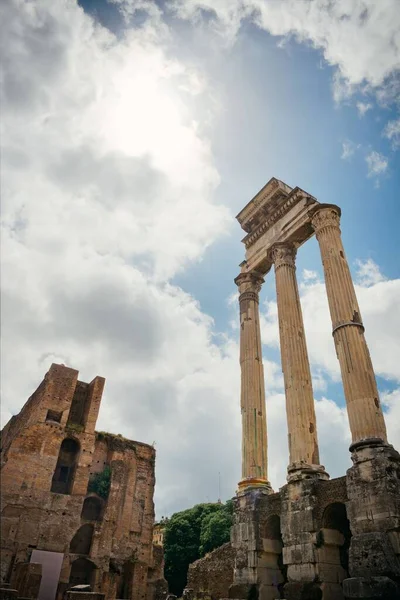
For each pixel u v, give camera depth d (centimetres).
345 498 1805
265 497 2269
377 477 1667
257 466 2462
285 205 3008
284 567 2139
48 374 4462
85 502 4228
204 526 6588
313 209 2673
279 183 3112
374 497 1642
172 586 6353
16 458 3797
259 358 2892
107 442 4606
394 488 1625
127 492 4356
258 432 2577
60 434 4153
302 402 2284
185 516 7088
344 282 2288
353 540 1633
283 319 2612
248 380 2777
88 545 3953
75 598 2512
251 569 2127
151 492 4562
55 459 4006
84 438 4294
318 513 1900
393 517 1555
